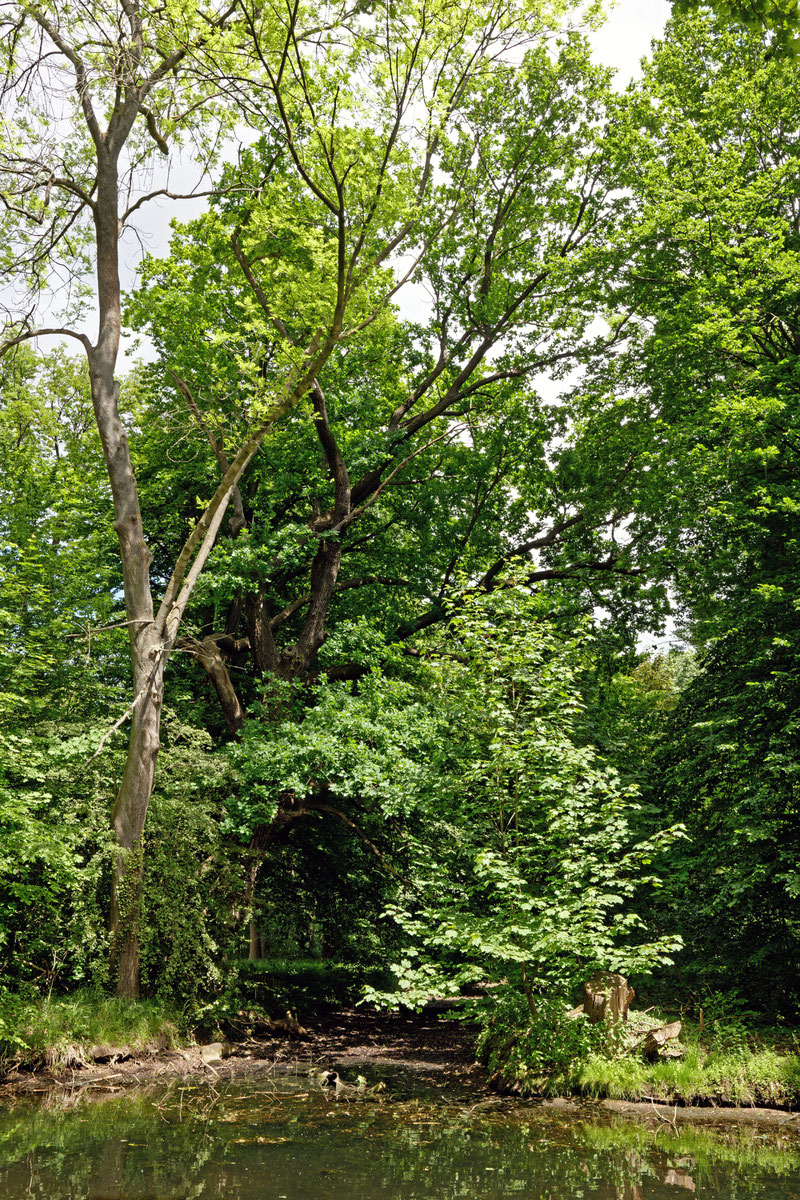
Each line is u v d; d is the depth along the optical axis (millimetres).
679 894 14578
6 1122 8977
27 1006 11617
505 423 21922
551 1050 11008
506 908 11633
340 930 19812
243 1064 12797
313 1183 6871
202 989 14297
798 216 19078
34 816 13531
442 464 22625
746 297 15828
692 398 17938
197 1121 9125
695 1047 10930
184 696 18609
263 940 26750
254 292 17656
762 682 13172
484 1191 6766
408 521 22625
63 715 16297
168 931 13641
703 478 15844
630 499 20172
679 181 18234
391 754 15492
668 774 15336
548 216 21109
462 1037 16031
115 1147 7996
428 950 17781
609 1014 11203
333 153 13328
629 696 21594
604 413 20484
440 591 21078
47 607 19406
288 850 19734
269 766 15516
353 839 18922
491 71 18266
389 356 22719
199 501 17891
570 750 11664
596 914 10859
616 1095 10312
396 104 15617
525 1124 9133
